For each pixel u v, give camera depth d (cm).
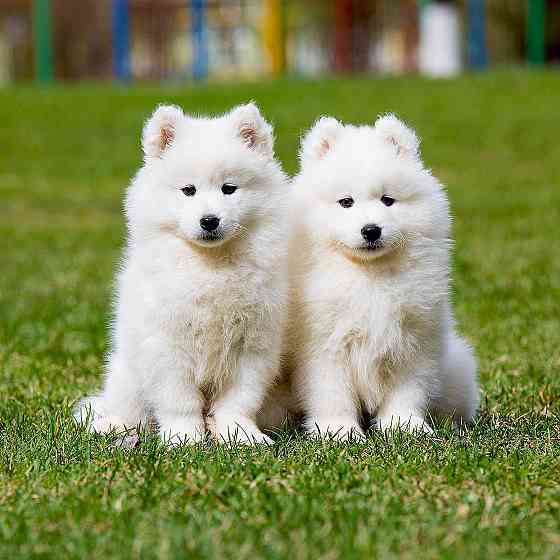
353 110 3462
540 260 1775
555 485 694
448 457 752
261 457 761
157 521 627
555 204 2383
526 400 997
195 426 848
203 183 820
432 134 3219
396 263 848
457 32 4856
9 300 1580
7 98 3931
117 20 5044
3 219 2452
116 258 1961
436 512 636
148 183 838
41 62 5088
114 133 3409
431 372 880
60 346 1273
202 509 646
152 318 822
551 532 609
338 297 843
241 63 6625
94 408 919
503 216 2267
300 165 916
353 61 6234
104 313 1469
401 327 850
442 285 861
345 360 863
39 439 821
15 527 625
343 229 833
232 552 581
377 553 578
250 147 852
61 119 3575
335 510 640
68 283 1706
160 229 827
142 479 709
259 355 844
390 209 842
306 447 790
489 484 692
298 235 867
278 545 588
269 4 5538
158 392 845
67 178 2934
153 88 4194
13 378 1108
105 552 587
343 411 867
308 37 6962
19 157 3170
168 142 851
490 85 3897
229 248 817
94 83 5072
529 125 3297
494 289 1555
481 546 588
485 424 895
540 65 5166
